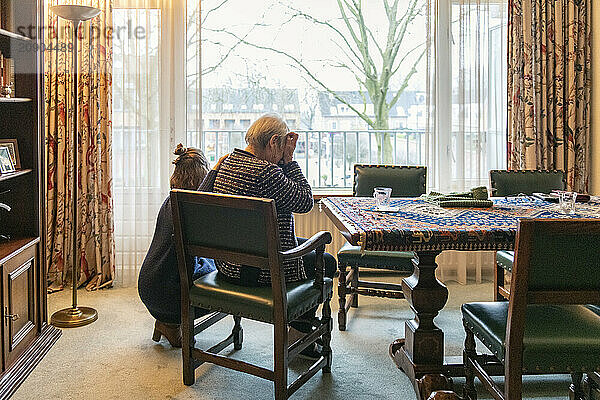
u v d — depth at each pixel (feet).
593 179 15.06
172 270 9.92
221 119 16.56
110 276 14.49
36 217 10.52
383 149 17.34
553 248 6.14
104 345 10.66
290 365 9.86
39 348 10.12
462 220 8.57
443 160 15.34
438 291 8.88
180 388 8.91
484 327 7.22
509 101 14.94
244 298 8.25
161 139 14.60
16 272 9.39
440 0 15.08
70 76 13.96
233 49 16.53
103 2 13.98
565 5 14.71
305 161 17.22
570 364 6.48
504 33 15.17
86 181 14.30
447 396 5.49
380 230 7.70
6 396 8.39
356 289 11.57
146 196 14.74
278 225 8.47
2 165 9.75
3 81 10.08
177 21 14.52
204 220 8.31
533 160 14.82
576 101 14.97
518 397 6.46
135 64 14.39
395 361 9.80
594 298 6.27
